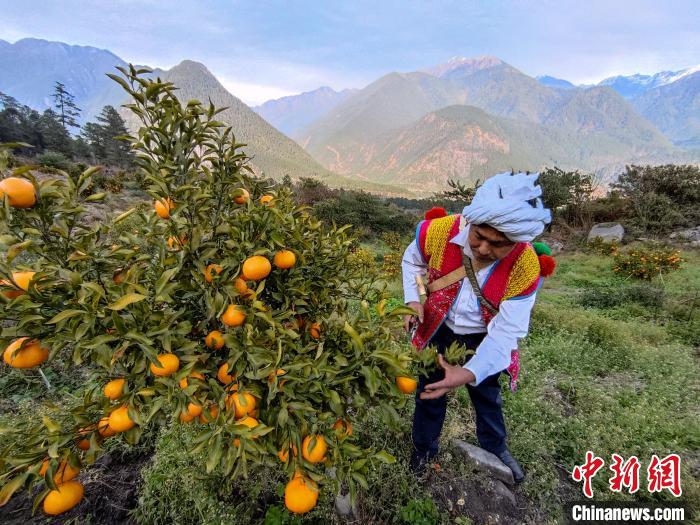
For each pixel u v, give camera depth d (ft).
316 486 4.10
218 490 5.98
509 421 9.01
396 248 46.44
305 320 5.47
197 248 4.33
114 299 3.82
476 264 5.82
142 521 5.91
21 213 3.75
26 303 3.50
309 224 5.70
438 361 5.39
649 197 53.21
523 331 5.57
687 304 21.62
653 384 11.62
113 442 7.01
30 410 7.62
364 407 4.88
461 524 6.41
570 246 55.83
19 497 6.32
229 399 4.12
